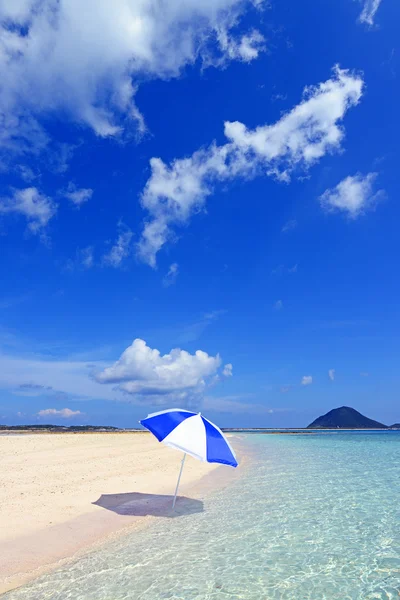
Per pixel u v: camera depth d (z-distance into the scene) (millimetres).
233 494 15320
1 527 9594
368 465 25781
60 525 10125
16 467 18844
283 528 10805
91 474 17812
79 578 7305
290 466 25141
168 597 6691
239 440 64188
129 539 9547
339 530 10672
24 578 7219
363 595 6930
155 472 20125
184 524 10984
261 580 7480
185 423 11148
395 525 11188
